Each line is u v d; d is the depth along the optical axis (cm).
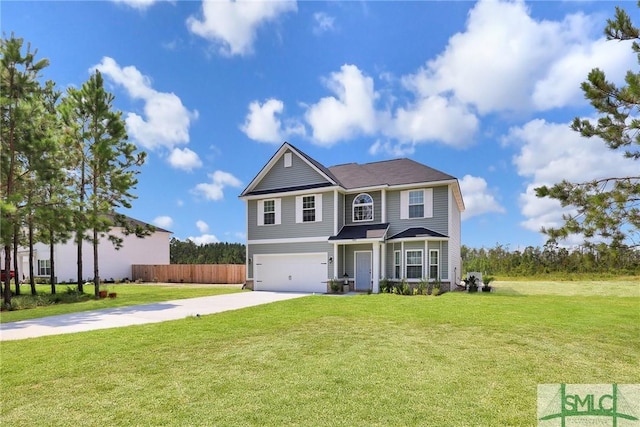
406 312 981
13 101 1296
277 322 862
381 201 1880
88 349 635
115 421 362
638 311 966
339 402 395
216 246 5081
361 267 1859
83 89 1733
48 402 412
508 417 358
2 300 1413
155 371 511
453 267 1892
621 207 620
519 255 3344
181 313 1080
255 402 399
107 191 1814
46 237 1636
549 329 734
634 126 626
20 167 1452
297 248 1956
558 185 677
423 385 441
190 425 351
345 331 746
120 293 1877
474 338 670
